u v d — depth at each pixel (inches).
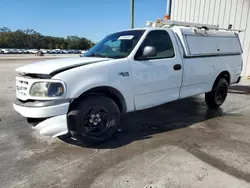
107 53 156.5
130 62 142.3
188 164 114.5
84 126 129.0
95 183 99.3
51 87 116.3
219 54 206.5
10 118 189.5
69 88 118.7
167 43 164.4
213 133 157.2
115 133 150.0
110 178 102.9
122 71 137.5
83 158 121.6
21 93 126.9
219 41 208.2
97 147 135.3
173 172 107.3
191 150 130.3
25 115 119.0
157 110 217.3
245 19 395.9
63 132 122.6
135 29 165.0
